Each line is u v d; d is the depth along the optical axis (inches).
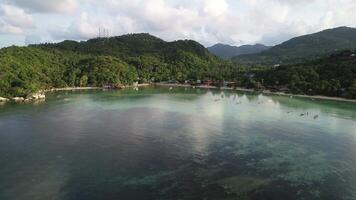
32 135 3988.7
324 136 4220.0
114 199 2369.6
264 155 3348.9
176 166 2994.6
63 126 4488.2
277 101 7726.4
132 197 2400.3
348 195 2490.2
